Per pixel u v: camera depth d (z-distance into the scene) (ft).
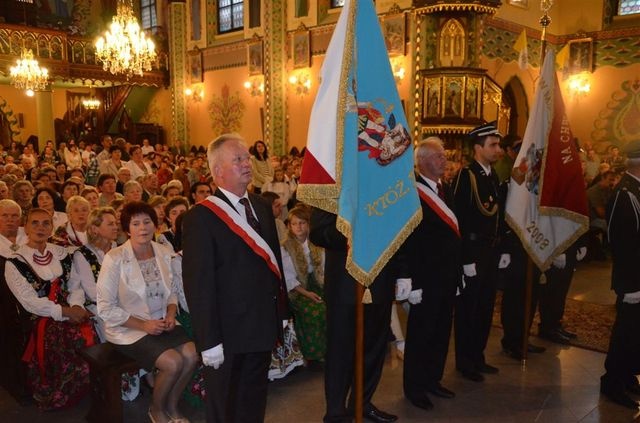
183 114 53.67
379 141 8.85
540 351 14.40
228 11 49.14
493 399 11.80
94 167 29.35
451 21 30.76
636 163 11.07
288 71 42.98
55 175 24.02
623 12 37.47
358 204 8.66
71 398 11.57
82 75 48.98
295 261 13.65
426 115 31.22
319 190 8.37
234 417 8.66
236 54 47.78
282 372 12.76
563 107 13.80
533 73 38.37
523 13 37.06
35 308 11.23
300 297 13.48
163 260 11.33
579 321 16.87
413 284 10.94
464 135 30.73
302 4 41.57
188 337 10.75
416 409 11.35
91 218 12.18
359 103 8.68
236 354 8.40
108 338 10.73
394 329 14.05
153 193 22.94
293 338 13.12
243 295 8.23
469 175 12.60
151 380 12.19
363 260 8.69
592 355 14.25
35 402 11.90
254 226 8.55
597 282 21.84
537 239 13.41
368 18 8.69
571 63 39.42
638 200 10.91
